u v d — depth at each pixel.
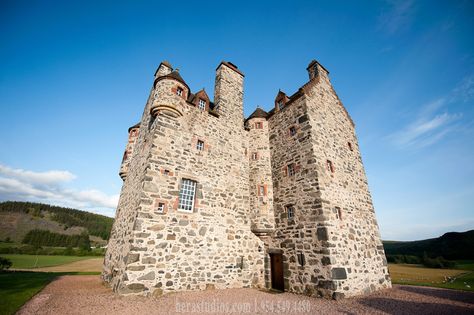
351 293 8.95
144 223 8.83
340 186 11.52
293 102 13.02
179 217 9.91
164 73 14.73
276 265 11.32
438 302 7.72
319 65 14.59
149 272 8.38
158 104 11.03
